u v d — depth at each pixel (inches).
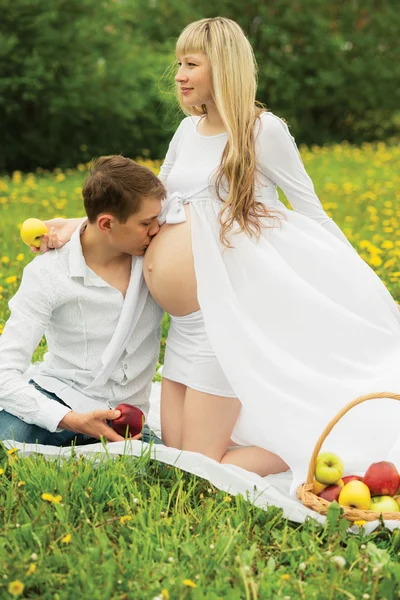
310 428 137.1
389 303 149.9
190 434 142.6
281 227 145.3
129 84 741.3
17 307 141.5
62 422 136.9
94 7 732.7
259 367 138.8
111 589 102.6
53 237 142.1
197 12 896.3
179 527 118.9
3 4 681.0
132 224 138.2
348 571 109.3
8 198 474.3
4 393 139.1
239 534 116.0
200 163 147.3
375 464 127.6
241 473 135.9
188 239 140.9
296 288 141.3
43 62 697.6
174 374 147.4
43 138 736.3
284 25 901.2
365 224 368.2
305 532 118.1
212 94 144.0
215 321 138.6
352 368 141.1
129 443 135.9
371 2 951.6
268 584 105.1
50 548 112.0
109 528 117.5
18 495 123.2
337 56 917.2
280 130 144.6
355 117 962.1
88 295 140.6
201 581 104.7
